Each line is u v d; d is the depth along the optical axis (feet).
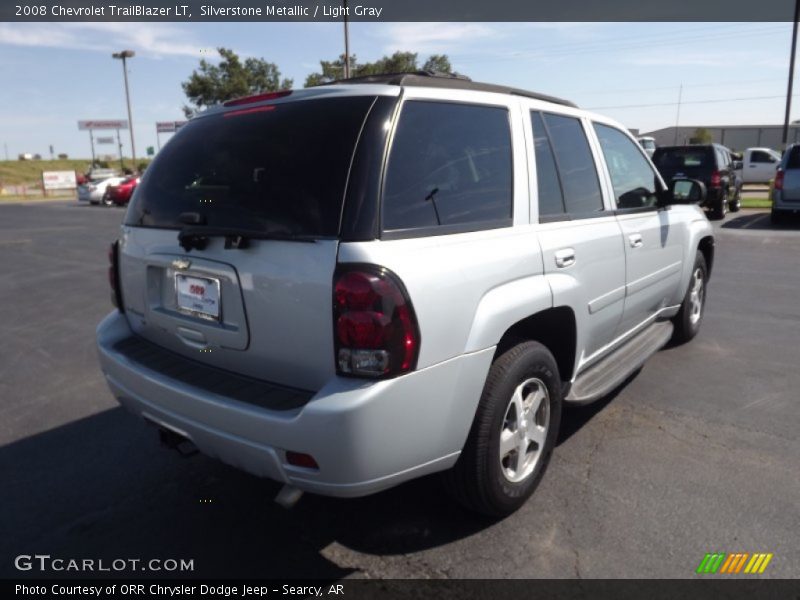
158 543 9.64
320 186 7.92
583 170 12.01
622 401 14.44
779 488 10.65
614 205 12.89
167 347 10.08
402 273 7.60
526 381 9.66
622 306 13.06
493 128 9.87
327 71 83.51
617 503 10.29
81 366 18.07
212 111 10.17
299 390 8.19
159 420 9.25
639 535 9.43
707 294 24.99
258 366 8.54
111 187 98.12
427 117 8.80
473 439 8.93
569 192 11.37
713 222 49.06
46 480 11.58
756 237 40.32
